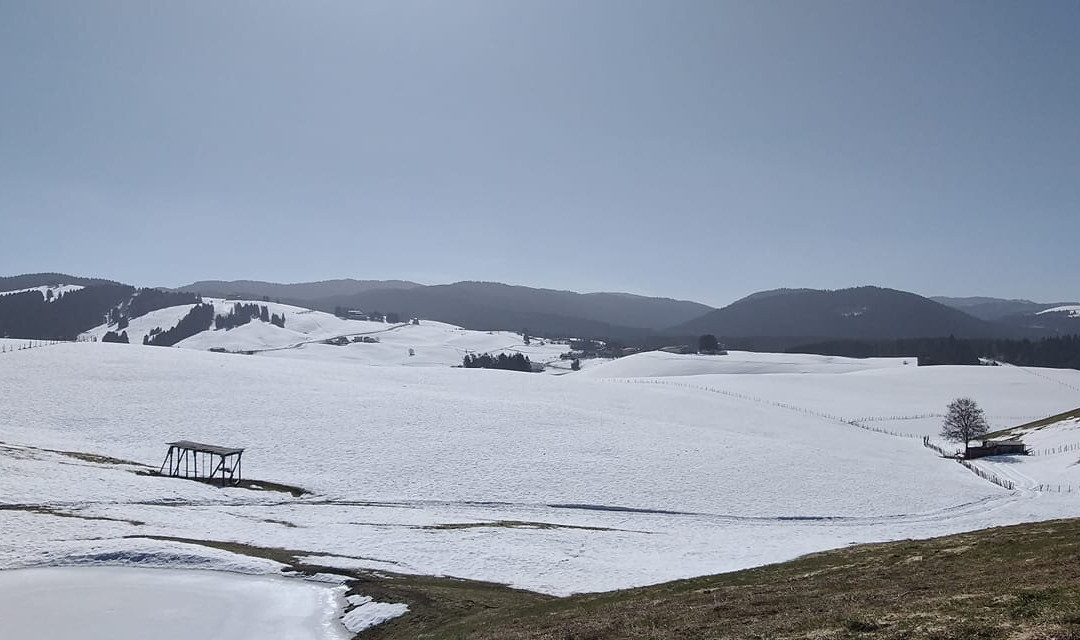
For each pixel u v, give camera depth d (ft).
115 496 164.25
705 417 353.31
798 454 275.18
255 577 116.06
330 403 290.97
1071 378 582.35
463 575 120.57
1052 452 312.50
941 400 498.69
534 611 91.40
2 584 109.09
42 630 92.22
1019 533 105.60
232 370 346.54
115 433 233.76
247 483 196.34
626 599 92.48
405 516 173.68
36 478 168.35
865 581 81.82
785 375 581.53
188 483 187.11
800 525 193.57
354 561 124.98
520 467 229.04
